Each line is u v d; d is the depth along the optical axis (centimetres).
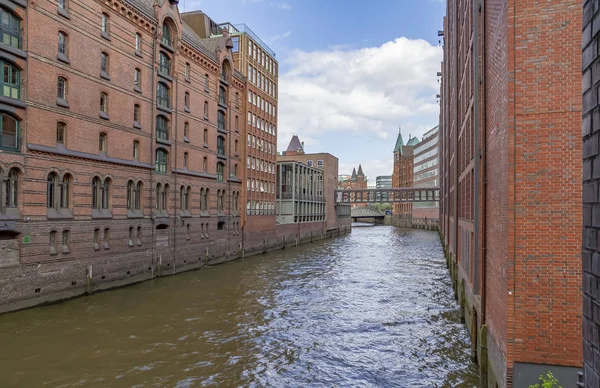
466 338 1920
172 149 3444
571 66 988
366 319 2239
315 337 1931
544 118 998
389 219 14788
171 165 3425
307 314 2323
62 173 2364
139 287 2864
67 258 2377
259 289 2950
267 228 5425
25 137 2138
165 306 2394
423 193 11669
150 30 3170
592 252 349
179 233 3531
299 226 6600
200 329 1998
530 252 998
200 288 2925
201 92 3903
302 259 4650
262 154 5366
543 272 991
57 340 1762
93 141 2600
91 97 2589
